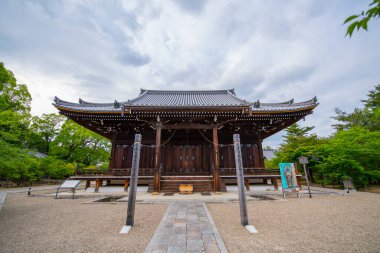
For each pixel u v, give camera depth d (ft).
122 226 19.16
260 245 14.10
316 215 23.47
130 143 61.52
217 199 34.78
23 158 35.99
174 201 32.94
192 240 14.92
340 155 58.65
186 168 60.08
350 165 56.54
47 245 14.33
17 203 33.91
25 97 83.61
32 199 38.93
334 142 66.54
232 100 71.31
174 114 48.83
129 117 55.21
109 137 70.38
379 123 85.61
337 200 35.19
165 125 50.75
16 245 14.35
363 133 63.98
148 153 61.11
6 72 73.92
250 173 53.21
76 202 34.60
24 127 47.42
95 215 23.98
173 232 16.85
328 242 14.62
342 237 15.69
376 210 26.27
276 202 33.09
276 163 97.30
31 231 17.78
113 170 53.67
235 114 49.34
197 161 60.90
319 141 90.68
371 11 6.40
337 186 65.82
